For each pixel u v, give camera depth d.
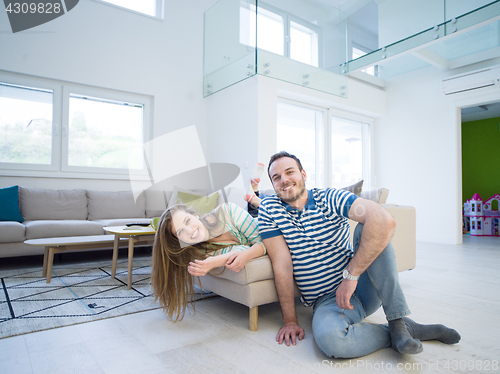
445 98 4.70
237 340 1.31
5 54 3.27
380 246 1.06
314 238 1.28
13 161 3.42
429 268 2.82
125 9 3.98
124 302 1.81
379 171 5.47
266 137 3.70
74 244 2.27
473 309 1.70
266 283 1.44
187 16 4.46
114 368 1.08
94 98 3.87
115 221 3.19
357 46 4.02
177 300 1.42
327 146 4.82
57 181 3.59
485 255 3.54
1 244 2.67
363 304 1.25
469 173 6.72
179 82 4.35
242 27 3.64
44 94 3.58
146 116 4.14
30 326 1.44
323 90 3.96
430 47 4.20
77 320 1.53
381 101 5.34
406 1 3.48
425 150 4.92
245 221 1.42
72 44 3.63
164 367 1.08
